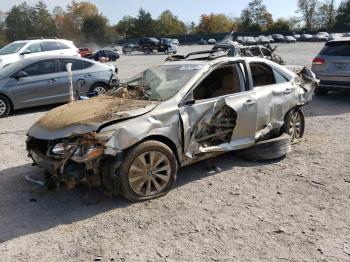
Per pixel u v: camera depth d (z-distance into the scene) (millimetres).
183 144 4895
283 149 6000
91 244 3791
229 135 5430
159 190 4738
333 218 4145
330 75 10789
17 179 5516
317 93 12266
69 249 3723
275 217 4207
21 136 8023
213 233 3914
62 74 10711
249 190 4934
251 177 5363
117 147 4270
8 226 4195
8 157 6543
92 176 4371
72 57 11070
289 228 3965
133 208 4488
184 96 4961
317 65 11062
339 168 5637
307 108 10328
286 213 4289
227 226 4043
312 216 4203
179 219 4219
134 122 4461
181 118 4809
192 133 4961
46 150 4746
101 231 4023
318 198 4645
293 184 5090
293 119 6633
